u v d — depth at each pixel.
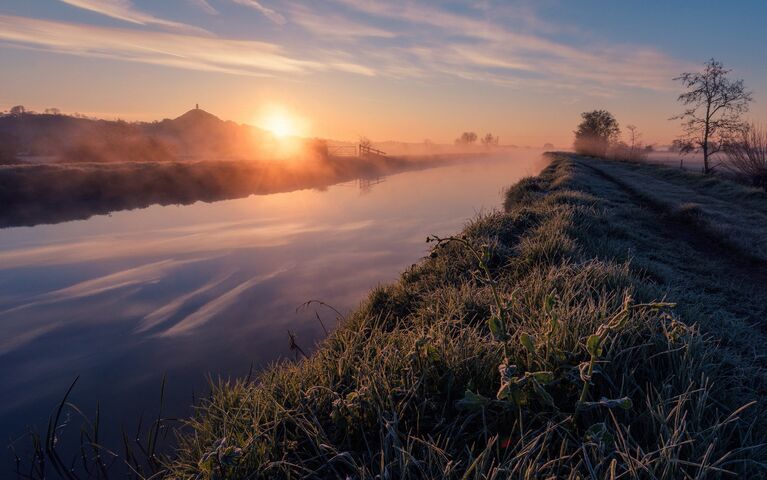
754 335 3.94
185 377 5.36
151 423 4.29
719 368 2.77
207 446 2.53
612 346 2.48
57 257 11.51
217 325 7.03
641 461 1.79
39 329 6.98
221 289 8.89
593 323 2.82
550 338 2.45
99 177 23.53
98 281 9.49
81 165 26.69
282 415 2.53
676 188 18.23
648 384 2.30
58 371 5.62
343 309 7.56
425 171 61.91
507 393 1.97
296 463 2.21
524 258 5.71
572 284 4.12
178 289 8.91
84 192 22.06
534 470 1.78
